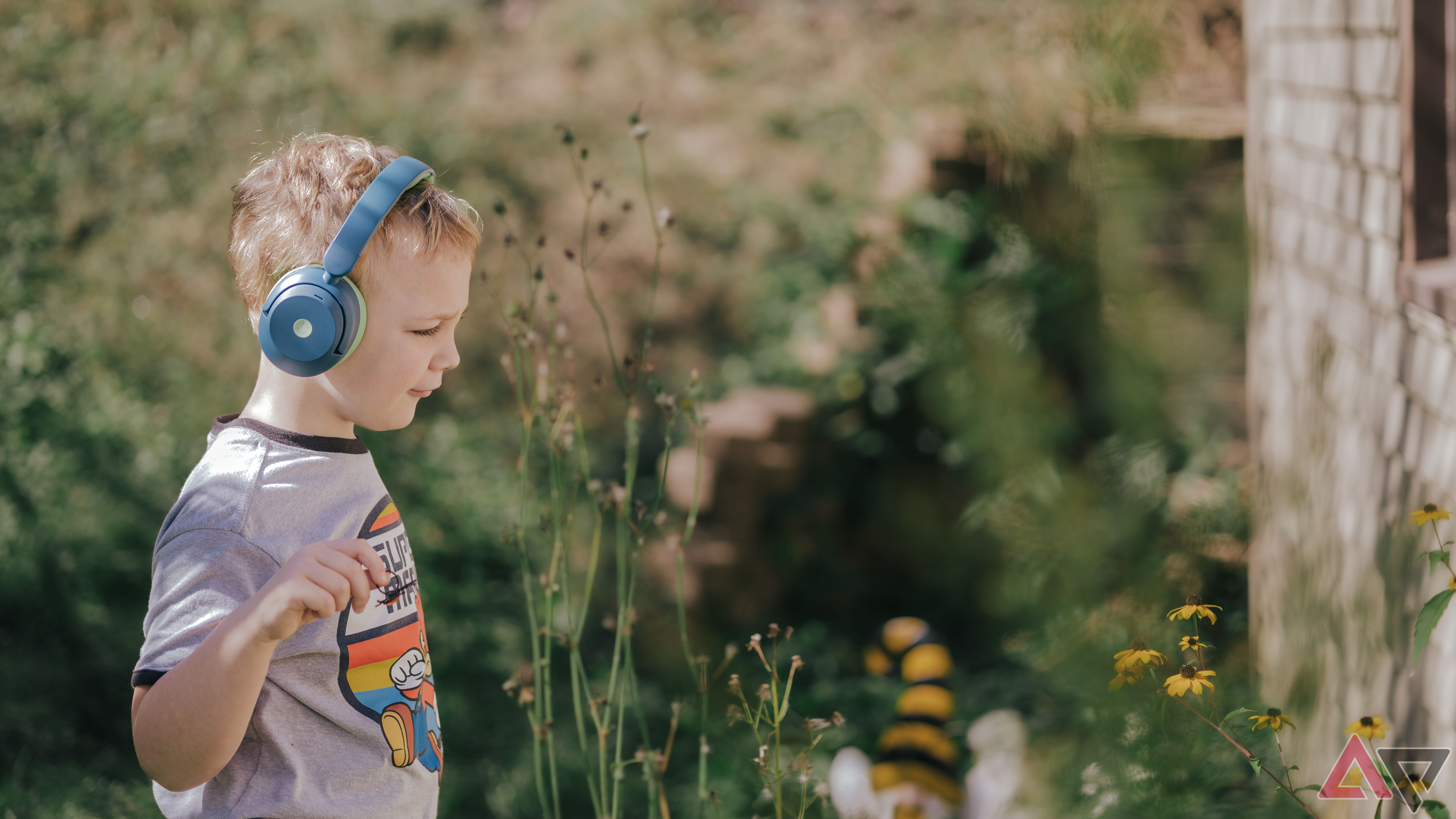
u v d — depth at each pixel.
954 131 6.20
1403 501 2.81
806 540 5.63
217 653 1.25
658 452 5.95
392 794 1.49
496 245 7.10
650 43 8.84
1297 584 3.74
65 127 7.20
